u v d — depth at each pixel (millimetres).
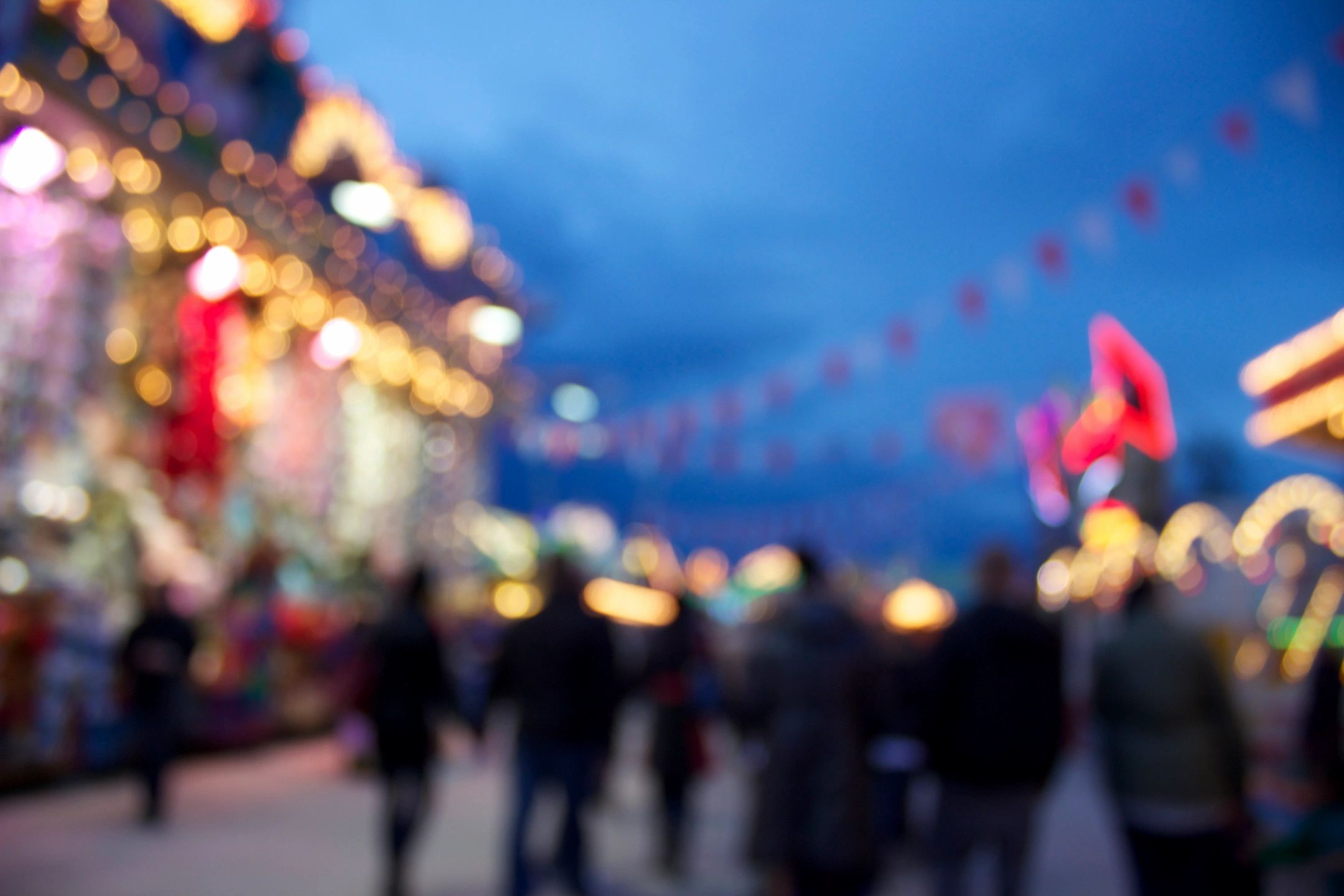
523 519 27109
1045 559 17922
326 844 7449
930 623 8547
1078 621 15938
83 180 11375
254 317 15375
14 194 10328
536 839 7977
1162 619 4660
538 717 5598
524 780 5594
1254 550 14180
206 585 12328
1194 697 4508
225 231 13992
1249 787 4508
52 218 11133
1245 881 4453
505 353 26922
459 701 6008
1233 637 13891
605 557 31094
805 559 4867
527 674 5664
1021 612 4875
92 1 11602
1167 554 15383
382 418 20516
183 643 8047
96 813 8070
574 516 31594
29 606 8734
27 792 8523
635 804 10797
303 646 14102
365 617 12875
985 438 18219
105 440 11883
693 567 34812
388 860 5797
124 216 12555
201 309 13406
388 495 20391
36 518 10250
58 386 11133
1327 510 13016
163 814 7809
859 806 4586
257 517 15117
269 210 15805
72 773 9102
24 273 10883
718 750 15078
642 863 7605
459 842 7922
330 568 16812
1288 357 13422
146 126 12719
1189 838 4430
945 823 4863
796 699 4668
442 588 21250
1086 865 7676
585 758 5664
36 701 8711
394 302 20484
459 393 23609
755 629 7367
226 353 13898
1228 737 4504
